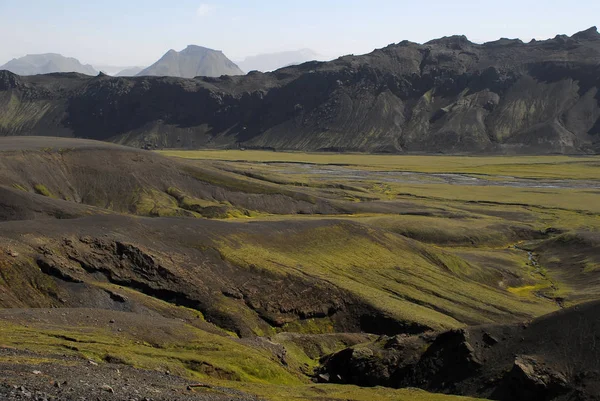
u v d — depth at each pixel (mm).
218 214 181375
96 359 54938
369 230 144625
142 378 48812
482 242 180875
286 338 93625
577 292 137500
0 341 53656
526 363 68000
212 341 74750
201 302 98688
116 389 40656
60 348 55469
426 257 144250
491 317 116500
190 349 71000
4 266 85375
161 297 98750
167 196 192125
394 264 133500
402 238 148625
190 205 186375
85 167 189125
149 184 194125
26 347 52969
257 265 110938
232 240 117375
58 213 127625
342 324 106375
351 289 111500
